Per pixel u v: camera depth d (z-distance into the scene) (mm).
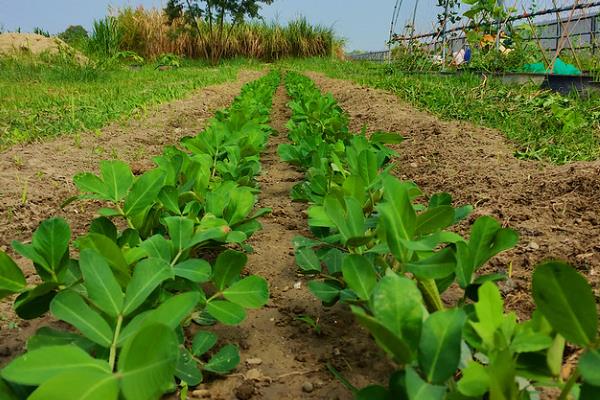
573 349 1720
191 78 13914
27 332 1931
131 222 2127
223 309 1629
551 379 1077
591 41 11734
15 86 10930
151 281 1312
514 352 1108
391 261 1881
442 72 13078
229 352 1686
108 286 1271
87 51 19656
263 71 20781
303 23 28125
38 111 7109
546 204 3232
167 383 884
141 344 926
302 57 28125
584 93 7703
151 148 5492
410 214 1374
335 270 1864
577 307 933
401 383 1021
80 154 4914
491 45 11562
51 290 1466
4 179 3922
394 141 3340
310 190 2660
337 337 1960
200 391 1612
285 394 1629
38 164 4426
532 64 11195
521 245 2703
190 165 2496
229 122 4250
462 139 5316
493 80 9445
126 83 12320
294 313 2150
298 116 5156
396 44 19172
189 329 1971
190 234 1786
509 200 3398
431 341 1006
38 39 17516
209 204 2170
